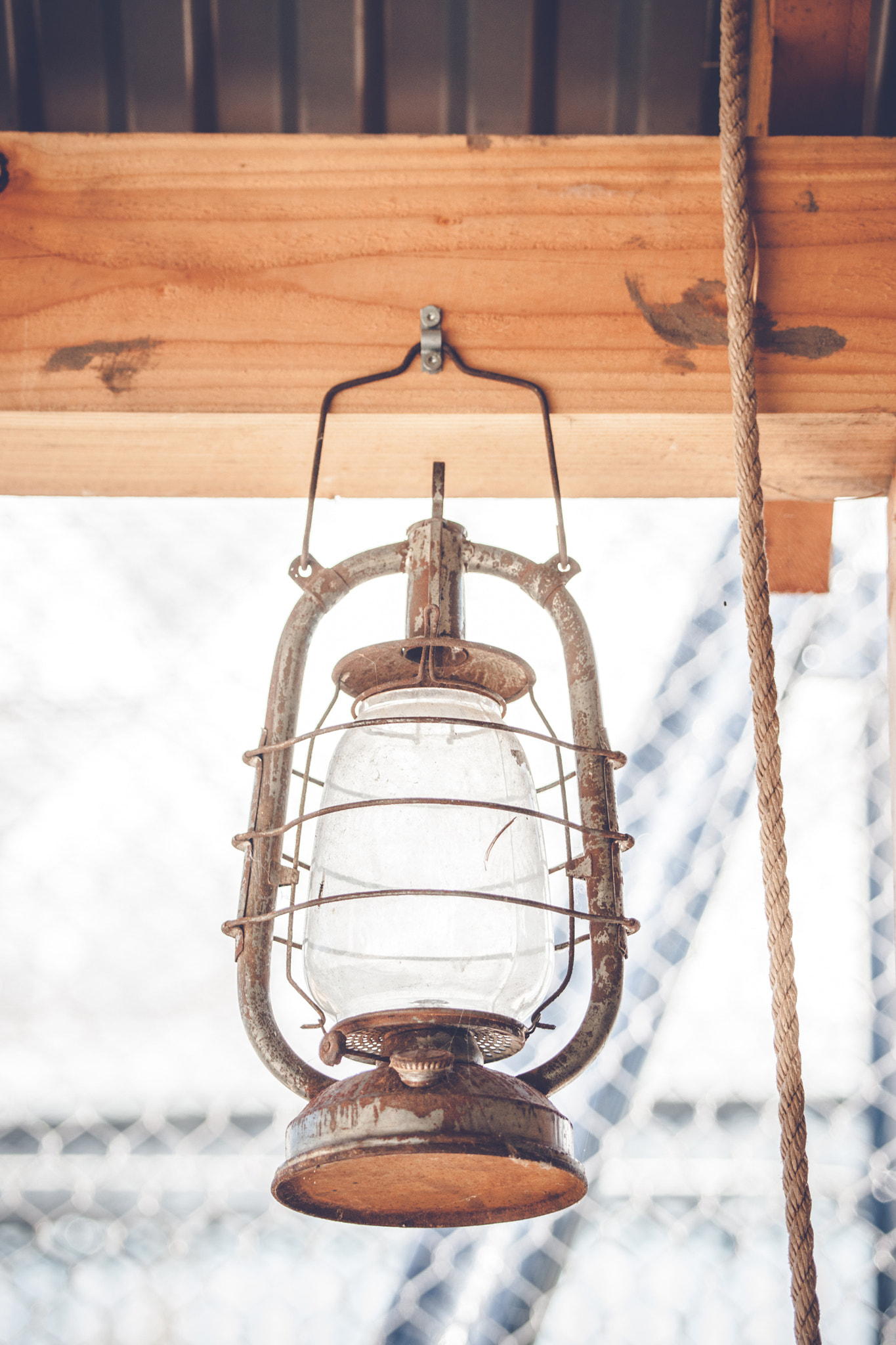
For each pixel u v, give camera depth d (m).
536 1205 0.88
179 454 1.10
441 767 0.90
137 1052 2.71
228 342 1.03
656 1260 2.35
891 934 2.38
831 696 2.41
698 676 2.31
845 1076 2.46
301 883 1.72
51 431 1.06
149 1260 2.42
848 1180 2.37
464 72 1.37
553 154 1.05
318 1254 2.33
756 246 1.03
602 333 1.02
